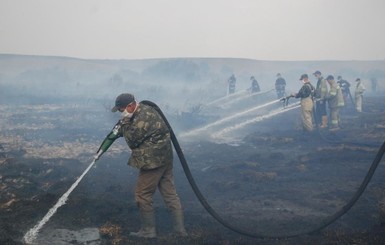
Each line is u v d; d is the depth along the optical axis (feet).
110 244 13.85
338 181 24.17
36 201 17.49
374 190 21.77
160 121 14.14
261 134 42.11
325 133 42.29
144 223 14.66
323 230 15.66
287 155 32.19
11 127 45.16
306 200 20.65
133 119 13.93
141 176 14.46
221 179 24.81
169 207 15.06
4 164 26.84
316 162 29.32
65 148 34.30
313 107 41.16
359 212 18.26
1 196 19.90
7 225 14.82
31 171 25.57
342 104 44.55
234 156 31.83
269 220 17.35
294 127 48.26
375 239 14.38
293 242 14.62
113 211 16.84
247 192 22.13
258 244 14.48
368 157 30.68
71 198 17.78
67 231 14.85
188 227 15.87
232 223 16.81
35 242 13.80
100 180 23.65
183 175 25.86
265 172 26.30
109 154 32.12
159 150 14.01
